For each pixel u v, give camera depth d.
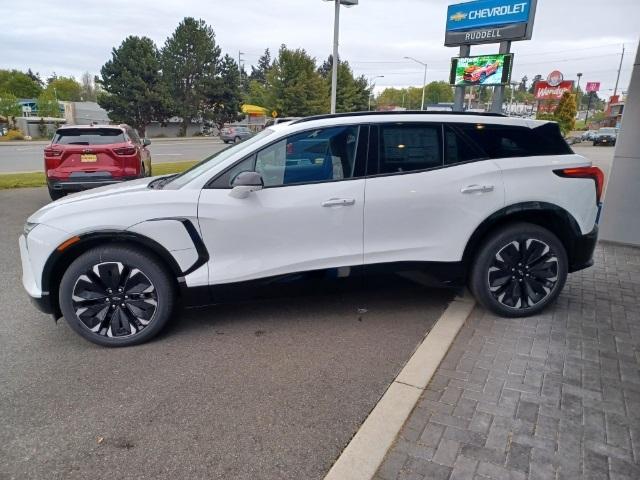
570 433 2.52
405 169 3.78
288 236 3.64
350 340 3.69
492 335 3.72
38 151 26.53
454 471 2.26
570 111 57.69
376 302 4.45
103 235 3.40
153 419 2.70
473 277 3.99
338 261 3.74
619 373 3.14
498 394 2.89
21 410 2.78
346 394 2.95
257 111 46.69
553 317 4.08
